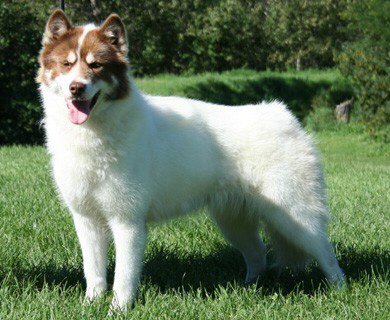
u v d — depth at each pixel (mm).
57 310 5324
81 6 36688
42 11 32719
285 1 54469
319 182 6527
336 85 37531
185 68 49719
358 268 6906
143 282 6301
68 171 5617
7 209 9125
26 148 19359
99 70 5430
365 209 10234
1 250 7117
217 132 6363
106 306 5613
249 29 50188
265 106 6676
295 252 6660
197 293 6020
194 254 7449
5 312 5273
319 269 7004
